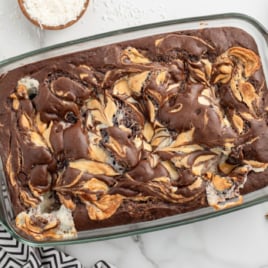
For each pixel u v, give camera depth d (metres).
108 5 1.10
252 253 1.12
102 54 0.99
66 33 1.10
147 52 1.00
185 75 1.00
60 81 0.98
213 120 0.98
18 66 1.01
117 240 1.12
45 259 1.09
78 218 1.00
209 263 1.12
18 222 0.99
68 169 0.98
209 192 1.00
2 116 0.99
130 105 0.99
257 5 1.12
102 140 0.98
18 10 1.09
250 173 1.02
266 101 1.01
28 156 0.98
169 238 1.12
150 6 1.11
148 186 0.98
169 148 0.99
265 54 1.04
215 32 1.01
